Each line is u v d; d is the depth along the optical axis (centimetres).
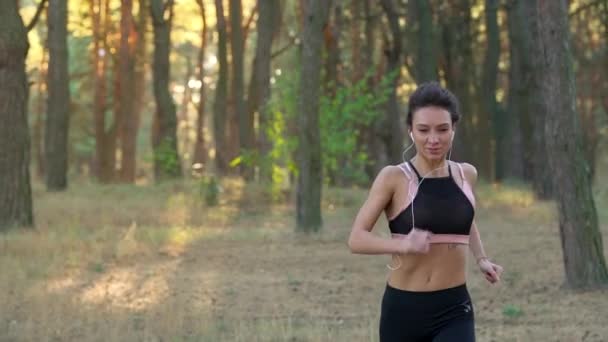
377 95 2780
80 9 4356
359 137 3781
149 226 2200
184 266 1619
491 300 1252
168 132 3403
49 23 3119
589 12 4431
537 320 1123
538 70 2773
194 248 1852
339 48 3703
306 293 1340
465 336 512
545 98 1303
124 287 1382
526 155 3259
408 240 487
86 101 5844
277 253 1780
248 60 5728
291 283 1430
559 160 1305
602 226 2147
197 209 2545
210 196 2736
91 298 1262
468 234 520
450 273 516
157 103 3400
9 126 1952
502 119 4034
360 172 3294
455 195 513
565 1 1279
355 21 3841
